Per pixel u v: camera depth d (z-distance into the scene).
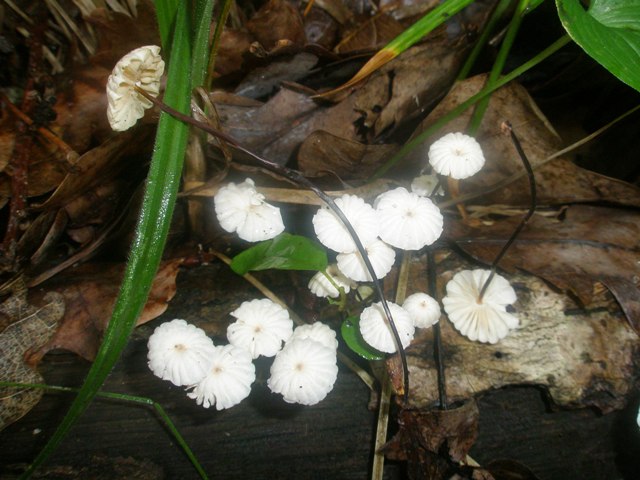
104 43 0.12
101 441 0.09
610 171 0.13
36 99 0.11
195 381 0.08
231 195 0.09
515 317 0.09
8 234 0.10
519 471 0.08
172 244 0.12
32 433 0.09
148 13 0.12
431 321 0.09
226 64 0.14
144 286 0.07
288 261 0.09
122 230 0.11
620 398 0.09
